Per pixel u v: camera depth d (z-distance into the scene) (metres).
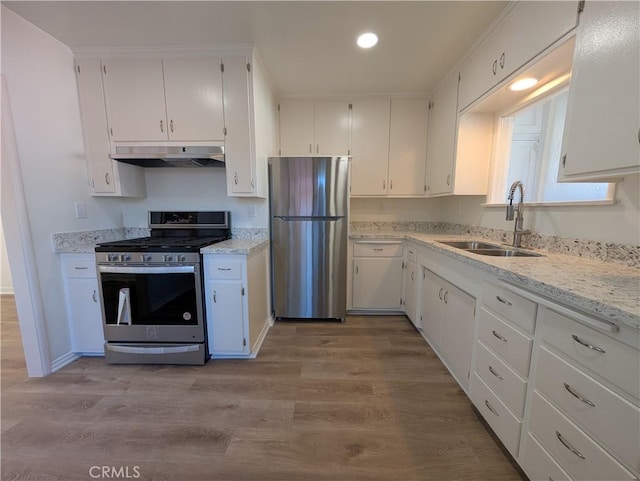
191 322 1.96
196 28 1.79
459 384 1.72
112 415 1.48
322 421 1.44
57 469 1.18
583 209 1.41
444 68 2.31
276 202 2.56
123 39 1.92
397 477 1.14
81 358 2.06
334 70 2.35
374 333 2.46
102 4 1.56
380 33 1.84
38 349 1.81
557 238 1.57
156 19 1.70
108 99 2.11
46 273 1.86
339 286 2.65
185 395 1.64
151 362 1.97
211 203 2.54
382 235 2.75
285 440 1.32
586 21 1.05
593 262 1.31
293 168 2.52
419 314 2.40
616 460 0.74
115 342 1.99
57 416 1.47
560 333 0.91
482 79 1.89
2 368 1.92
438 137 2.63
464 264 1.59
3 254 3.53
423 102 2.84
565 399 0.89
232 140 2.12
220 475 1.15
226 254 1.93
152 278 1.93
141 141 2.14
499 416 1.24
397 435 1.35
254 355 2.09
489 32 1.79
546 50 1.31
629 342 0.70
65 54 2.00
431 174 2.81
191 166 2.43
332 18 1.69
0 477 1.14
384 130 2.89
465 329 1.61
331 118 2.88
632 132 0.88
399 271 2.81
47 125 1.86
